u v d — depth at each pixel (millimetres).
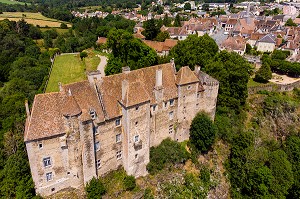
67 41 158625
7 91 88625
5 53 122125
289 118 84562
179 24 186125
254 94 90875
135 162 52812
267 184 60656
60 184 46625
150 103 53438
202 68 78562
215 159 66938
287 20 198250
